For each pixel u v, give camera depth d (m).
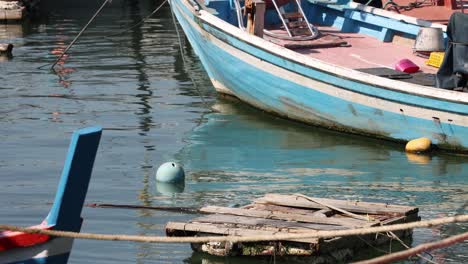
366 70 20.48
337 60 21.55
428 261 13.38
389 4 24.77
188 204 15.82
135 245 13.88
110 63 28.45
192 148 19.55
